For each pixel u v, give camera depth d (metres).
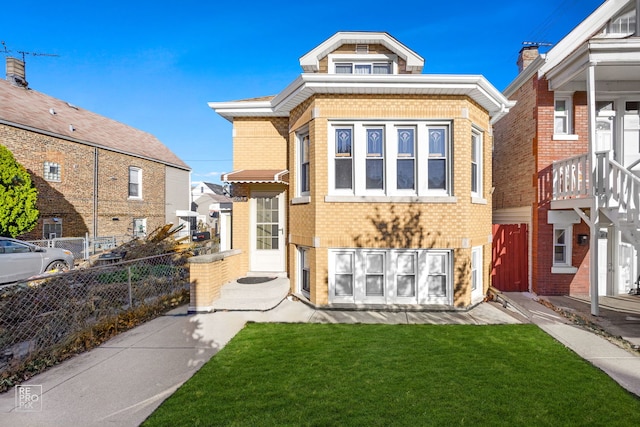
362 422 3.38
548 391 3.96
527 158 9.41
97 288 6.86
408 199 7.38
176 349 5.32
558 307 7.59
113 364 4.78
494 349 5.20
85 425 3.38
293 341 5.57
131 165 20.34
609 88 8.70
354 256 7.60
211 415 3.51
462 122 7.39
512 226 9.29
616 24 8.64
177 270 9.70
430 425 3.34
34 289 6.09
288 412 3.55
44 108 17.62
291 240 8.52
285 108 8.59
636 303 7.95
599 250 8.95
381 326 6.34
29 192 12.54
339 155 7.68
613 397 3.84
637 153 8.81
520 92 9.84
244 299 7.43
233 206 9.45
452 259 7.45
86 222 17.25
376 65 10.13
